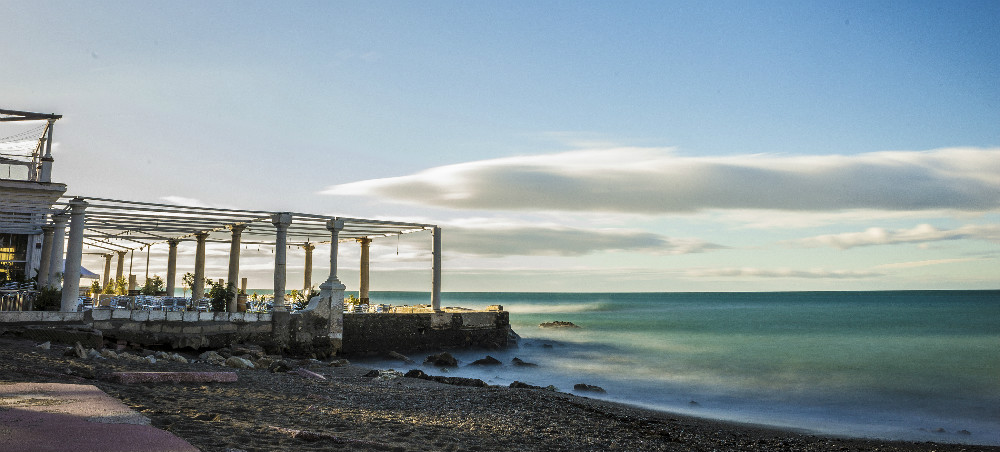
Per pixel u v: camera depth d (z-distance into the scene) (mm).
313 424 9039
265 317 28922
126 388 10305
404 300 195000
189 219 28828
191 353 26453
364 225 33312
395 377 21547
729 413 20719
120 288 37688
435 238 35969
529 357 36688
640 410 19500
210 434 7043
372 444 7641
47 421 6008
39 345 17219
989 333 54281
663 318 84938
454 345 36031
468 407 14352
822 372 30516
